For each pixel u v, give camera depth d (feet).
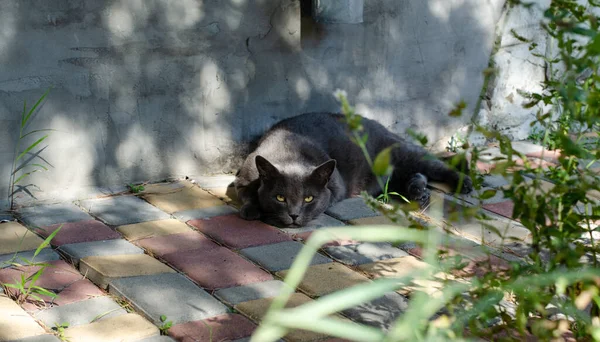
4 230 5.76
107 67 6.20
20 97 6.01
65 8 6.03
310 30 6.69
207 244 5.75
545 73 7.45
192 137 6.54
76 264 5.49
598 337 4.19
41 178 6.14
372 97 7.00
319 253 5.68
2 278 5.29
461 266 4.48
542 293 4.41
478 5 7.18
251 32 6.53
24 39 5.96
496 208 6.31
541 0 7.30
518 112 7.45
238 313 5.12
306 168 6.23
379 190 6.79
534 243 4.49
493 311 4.40
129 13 6.19
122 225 5.91
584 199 4.50
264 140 6.53
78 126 6.19
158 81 6.35
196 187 6.46
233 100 6.59
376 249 5.73
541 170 4.43
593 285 4.33
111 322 5.02
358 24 6.82
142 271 5.40
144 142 6.40
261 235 5.89
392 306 5.17
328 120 6.73
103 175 6.32
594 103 4.24
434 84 7.17
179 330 4.96
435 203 6.37
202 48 6.42
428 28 7.05
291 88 6.75
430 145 7.22
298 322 2.67
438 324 4.19
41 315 5.04
